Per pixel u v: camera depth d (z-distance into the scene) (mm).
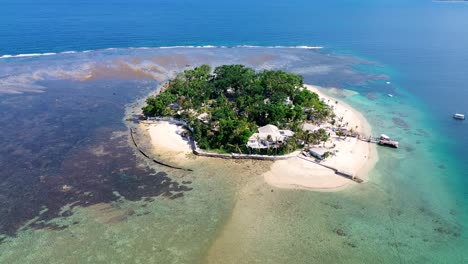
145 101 129875
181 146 97188
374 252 62094
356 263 59625
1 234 64750
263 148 91375
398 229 67875
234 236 65188
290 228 67438
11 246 61938
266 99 122688
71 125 109438
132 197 75812
